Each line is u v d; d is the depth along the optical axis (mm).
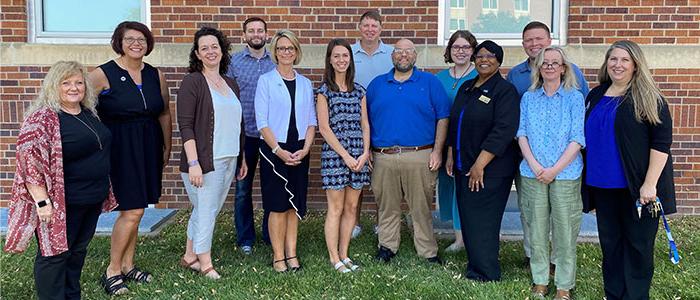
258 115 4059
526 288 3930
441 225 5656
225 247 4996
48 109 3180
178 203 6297
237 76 4848
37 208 3129
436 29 6090
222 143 4012
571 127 3566
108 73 3738
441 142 4348
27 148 3086
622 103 3332
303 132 4137
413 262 4531
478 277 4125
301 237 5293
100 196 3416
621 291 3611
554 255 3857
